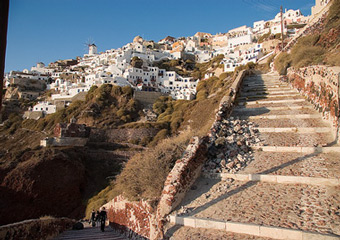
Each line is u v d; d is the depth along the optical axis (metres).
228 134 12.65
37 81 117.12
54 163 39.12
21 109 96.81
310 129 12.25
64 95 94.94
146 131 56.19
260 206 7.26
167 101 77.06
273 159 10.16
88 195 39.56
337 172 8.24
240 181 9.08
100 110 70.88
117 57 111.88
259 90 21.78
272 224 6.28
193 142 10.67
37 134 69.88
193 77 104.19
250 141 11.87
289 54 29.59
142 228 9.24
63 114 73.19
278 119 14.42
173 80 101.00
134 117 70.06
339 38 23.33
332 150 9.94
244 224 6.44
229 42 124.56
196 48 137.88
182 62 118.12
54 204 35.94
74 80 108.81
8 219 32.50
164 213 7.96
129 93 76.81
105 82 87.38
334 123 11.19
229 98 17.27
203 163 10.36
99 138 57.91
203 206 7.90
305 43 28.94
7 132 77.19
